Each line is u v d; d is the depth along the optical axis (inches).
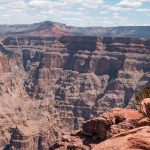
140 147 552.7
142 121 1151.0
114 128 1264.8
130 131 660.7
